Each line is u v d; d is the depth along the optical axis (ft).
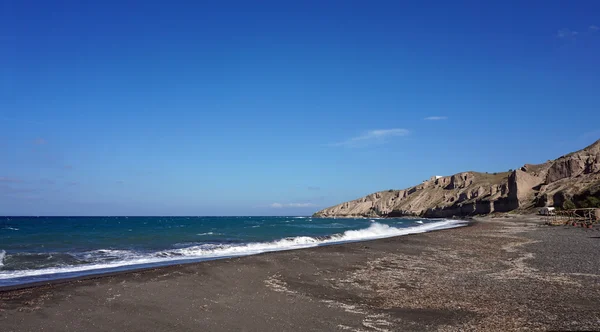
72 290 36.73
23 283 43.62
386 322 28.86
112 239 118.52
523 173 371.35
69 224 295.28
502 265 56.49
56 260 64.59
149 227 230.48
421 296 37.37
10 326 26.71
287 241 102.94
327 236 120.06
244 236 134.72
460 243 89.76
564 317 29.27
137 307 31.83
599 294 37.17
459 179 556.92
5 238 122.11
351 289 40.70
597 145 342.85
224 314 30.63
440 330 26.78
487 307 32.83
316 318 29.89
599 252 68.54
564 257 63.16
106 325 27.43
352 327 27.63
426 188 622.95
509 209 362.74
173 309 31.55
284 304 34.06
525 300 35.12
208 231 174.09
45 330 26.20
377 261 60.64
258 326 27.78
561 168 339.36
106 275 47.85
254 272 48.26
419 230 167.12
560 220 177.58
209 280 42.73
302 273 49.16
